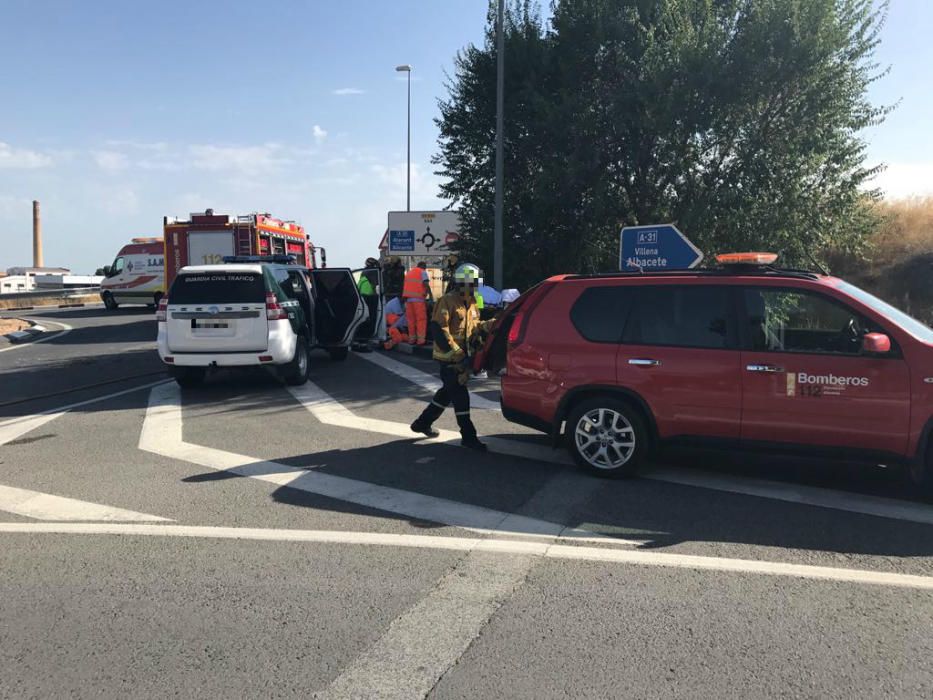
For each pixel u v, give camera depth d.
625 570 4.21
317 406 9.45
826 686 3.02
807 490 5.74
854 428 5.34
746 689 3.01
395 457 6.83
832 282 5.79
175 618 3.67
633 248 10.78
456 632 3.49
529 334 6.39
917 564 4.29
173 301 10.27
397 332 16.52
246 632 3.52
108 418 8.77
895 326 5.33
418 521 5.09
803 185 14.65
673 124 14.24
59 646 3.42
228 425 8.30
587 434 6.14
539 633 3.48
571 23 15.80
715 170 14.84
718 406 5.72
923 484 5.25
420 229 26.72
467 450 7.10
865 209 15.34
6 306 36.28
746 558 4.39
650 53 14.31
